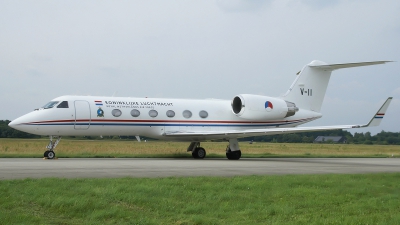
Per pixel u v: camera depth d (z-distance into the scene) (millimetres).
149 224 8289
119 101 25562
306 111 29594
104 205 9477
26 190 10672
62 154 26922
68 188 11141
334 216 9242
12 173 14359
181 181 12820
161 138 26797
